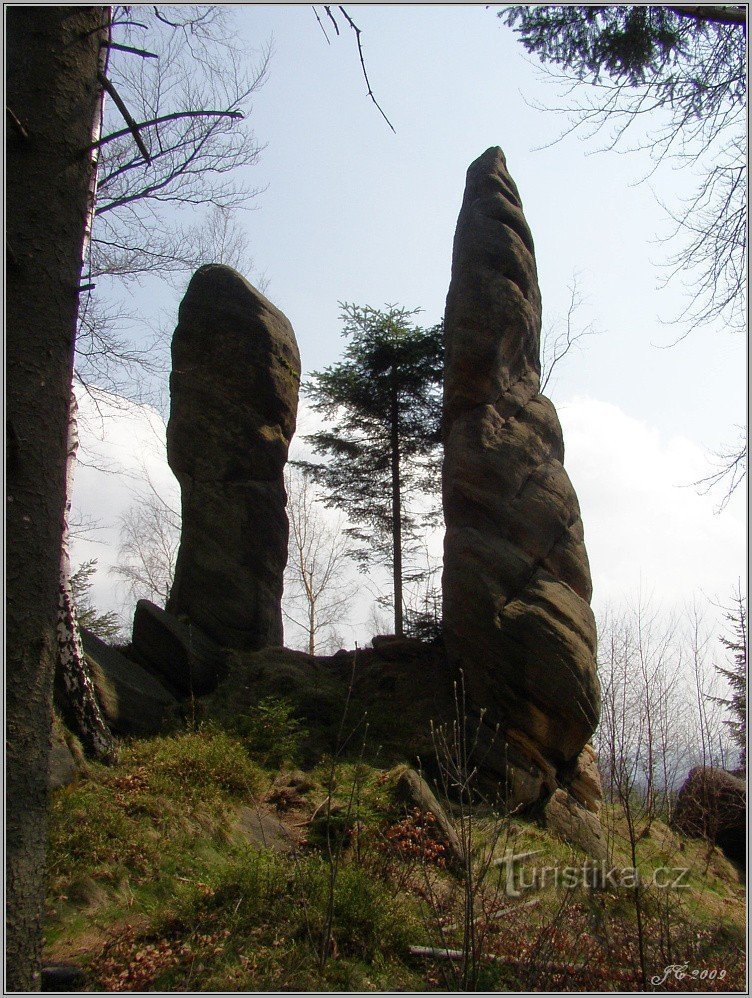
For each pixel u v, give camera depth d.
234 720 11.57
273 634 14.71
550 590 12.57
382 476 20.84
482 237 14.41
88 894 6.80
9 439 3.70
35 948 3.47
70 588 9.91
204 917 6.60
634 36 7.09
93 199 10.11
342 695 13.09
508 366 14.25
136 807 8.38
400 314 19.78
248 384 15.02
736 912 10.08
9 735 3.53
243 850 8.16
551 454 13.91
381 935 6.70
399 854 8.15
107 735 9.85
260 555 14.59
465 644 12.36
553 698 11.81
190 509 14.58
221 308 15.22
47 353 3.88
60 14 4.16
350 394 20.05
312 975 6.02
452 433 13.88
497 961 6.10
